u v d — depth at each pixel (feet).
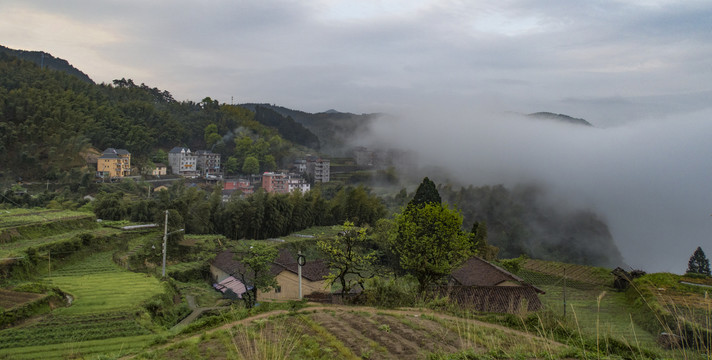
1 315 75.87
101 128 384.47
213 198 217.15
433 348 37.32
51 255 129.49
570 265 166.71
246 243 189.78
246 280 134.51
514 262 153.89
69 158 326.85
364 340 39.01
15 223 147.64
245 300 92.53
